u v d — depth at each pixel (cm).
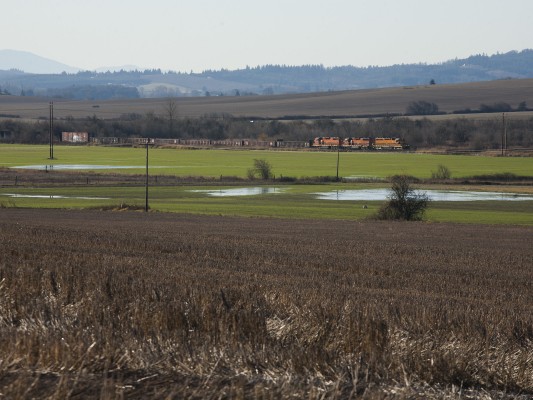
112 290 3016
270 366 1855
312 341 2269
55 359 1720
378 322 2427
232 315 2459
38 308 2497
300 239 7419
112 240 6334
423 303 3341
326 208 12950
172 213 11538
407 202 11306
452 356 2064
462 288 4312
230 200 14262
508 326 2692
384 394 1627
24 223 8875
